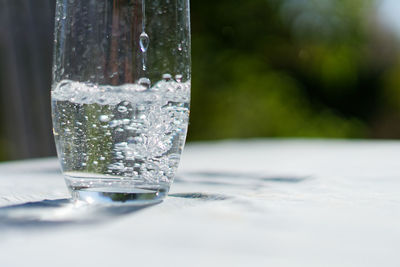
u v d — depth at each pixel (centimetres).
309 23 276
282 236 38
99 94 46
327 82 283
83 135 46
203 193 51
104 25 46
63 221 41
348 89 289
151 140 46
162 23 46
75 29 46
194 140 258
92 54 46
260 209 44
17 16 131
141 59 46
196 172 67
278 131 268
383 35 299
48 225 40
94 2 46
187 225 40
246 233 38
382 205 46
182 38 47
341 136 279
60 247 36
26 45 132
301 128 272
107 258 34
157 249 35
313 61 280
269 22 272
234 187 55
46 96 134
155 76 46
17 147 138
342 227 40
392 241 37
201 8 262
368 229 39
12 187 55
